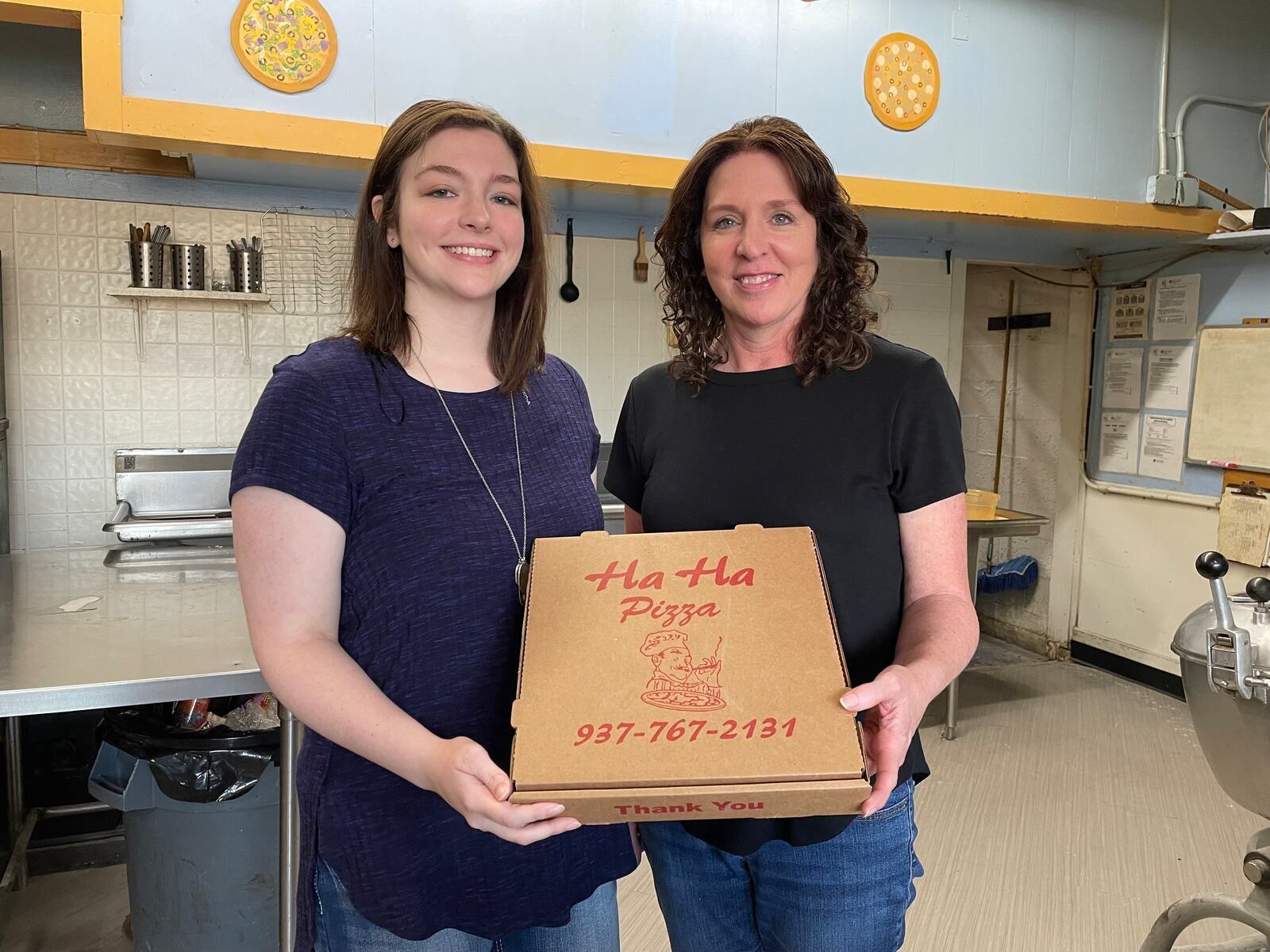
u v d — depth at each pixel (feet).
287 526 3.29
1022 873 8.45
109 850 8.91
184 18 7.47
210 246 10.09
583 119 8.84
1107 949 7.32
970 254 14.08
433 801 3.54
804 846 3.89
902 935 4.10
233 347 10.31
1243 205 11.80
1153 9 11.19
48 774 9.24
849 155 9.88
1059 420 15.12
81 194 9.63
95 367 9.87
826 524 3.87
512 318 3.96
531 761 2.89
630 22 8.92
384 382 3.58
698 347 4.22
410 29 8.13
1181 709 12.73
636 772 2.84
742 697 3.05
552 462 3.95
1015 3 10.43
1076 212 10.96
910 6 10.00
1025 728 12.05
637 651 3.20
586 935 4.02
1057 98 10.80
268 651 3.25
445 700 3.52
